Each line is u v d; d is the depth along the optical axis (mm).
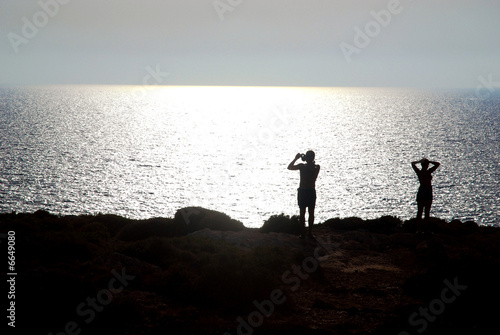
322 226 16938
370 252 12789
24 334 6637
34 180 127500
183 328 6984
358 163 164875
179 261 9977
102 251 10562
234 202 109875
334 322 7770
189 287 8461
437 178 139125
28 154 174750
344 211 100062
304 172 12859
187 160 173000
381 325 7461
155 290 8633
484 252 12305
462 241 14070
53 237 10883
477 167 157250
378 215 96062
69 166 153000
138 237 16016
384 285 9953
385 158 176250
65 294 7668
